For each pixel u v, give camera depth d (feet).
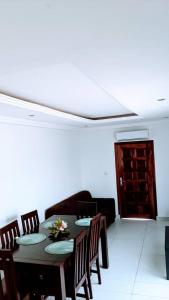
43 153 16.53
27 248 9.27
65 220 12.94
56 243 9.57
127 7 3.81
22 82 8.77
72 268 8.59
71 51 5.46
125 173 21.50
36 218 13.20
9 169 13.21
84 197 21.18
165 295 10.07
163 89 9.07
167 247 11.16
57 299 7.90
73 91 10.48
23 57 5.74
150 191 20.85
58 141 18.66
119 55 5.79
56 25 4.27
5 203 12.76
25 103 10.46
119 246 15.40
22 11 3.81
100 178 22.12
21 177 14.15
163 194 20.48
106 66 6.54
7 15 3.90
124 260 13.42
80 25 4.31
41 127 16.46
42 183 16.20
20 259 8.25
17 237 10.77
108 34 4.68
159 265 12.61
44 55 5.65
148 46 5.31
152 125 20.48
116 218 21.66
